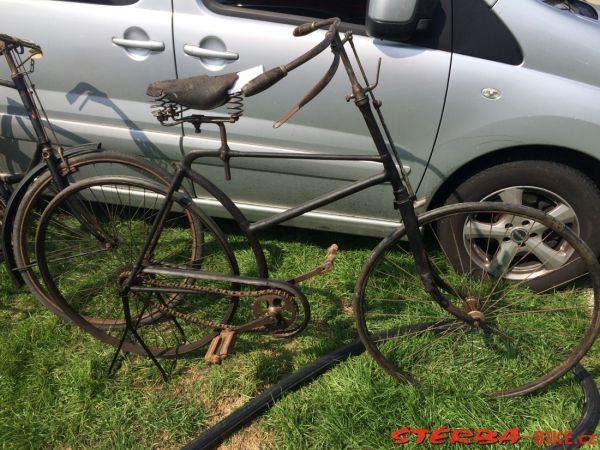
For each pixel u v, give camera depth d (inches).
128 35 80.6
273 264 101.6
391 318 89.7
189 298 91.2
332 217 93.1
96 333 82.0
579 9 88.3
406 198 63.9
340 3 77.5
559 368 72.9
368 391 74.9
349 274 98.5
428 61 75.4
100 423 71.9
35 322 87.2
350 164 84.9
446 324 82.9
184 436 70.9
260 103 82.7
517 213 65.0
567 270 89.0
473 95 76.1
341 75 78.0
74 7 81.1
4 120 92.0
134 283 72.4
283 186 91.0
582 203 82.0
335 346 84.4
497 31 74.1
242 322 87.0
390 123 80.6
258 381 78.2
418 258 68.1
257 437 70.9
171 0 78.5
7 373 77.8
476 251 92.0
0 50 72.6
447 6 73.9
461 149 80.7
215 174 92.0
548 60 74.2
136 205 94.1
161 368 77.2
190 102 57.9
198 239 78.5
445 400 74.2
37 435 69.9
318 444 69.0
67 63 84.3
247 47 78.4
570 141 76.3
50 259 88.7
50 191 97.7
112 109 87.4
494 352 80.6
